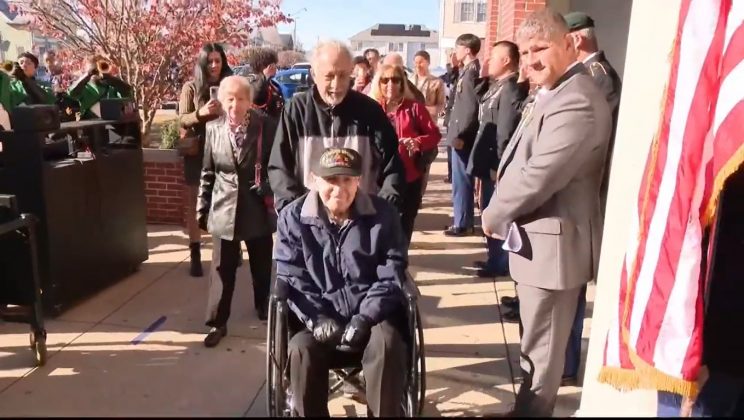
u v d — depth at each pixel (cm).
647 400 291
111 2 948
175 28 954
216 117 521
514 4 746
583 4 725
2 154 453
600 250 317
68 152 512
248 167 421
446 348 433
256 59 612
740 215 295
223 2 989
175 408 150
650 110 301
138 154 571
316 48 356
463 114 665
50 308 472
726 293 298
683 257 257
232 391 365
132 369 394
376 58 1034
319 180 302
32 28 1062
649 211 269
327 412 301
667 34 295
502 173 317
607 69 414
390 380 284
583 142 280
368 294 299
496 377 393
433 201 906
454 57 992
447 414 347
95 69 704
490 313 493
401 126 527
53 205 464
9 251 388
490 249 572
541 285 296
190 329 458
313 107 362
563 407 354
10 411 334
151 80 948
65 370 392
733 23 259
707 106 260
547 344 304
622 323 273
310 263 309
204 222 441
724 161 254
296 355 287
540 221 295
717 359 298
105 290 532
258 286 469
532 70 295
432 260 627
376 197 319
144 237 587
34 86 682
